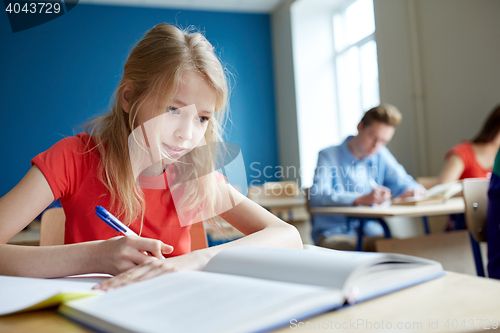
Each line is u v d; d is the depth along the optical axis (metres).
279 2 5.21
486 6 2.65
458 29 2.89
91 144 0.78
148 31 0.78
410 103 3.35
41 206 0.68
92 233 0.76
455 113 2.97
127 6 4.83
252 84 5.43
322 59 5.03
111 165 0.75
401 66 3.44
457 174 2.24
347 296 0.32
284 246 0.61
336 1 4.86
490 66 2.65
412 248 1.67
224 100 0.79
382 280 0.35
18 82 4.43
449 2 2.95
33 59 4.48
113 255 0.48
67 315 0.33
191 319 0.28
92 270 0.49
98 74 4.66
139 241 0.50
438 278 0.40
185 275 0.40
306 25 5.00
